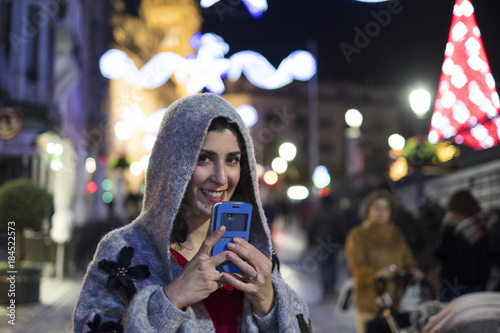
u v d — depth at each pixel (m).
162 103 54.12
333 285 9.88
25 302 8.70
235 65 16.80
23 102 17.17
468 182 13.28
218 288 1.81
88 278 1.77
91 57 31.78
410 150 9.79
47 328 6.90
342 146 66.56
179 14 53.44
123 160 28.23
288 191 45.12
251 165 1.90
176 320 1.61
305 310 1.93
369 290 5.00
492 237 6.24
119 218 18.11
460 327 2.84
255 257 1.70
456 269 5.18
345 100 66.88
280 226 33.62
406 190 16.97
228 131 1.83
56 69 20.14
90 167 23.62
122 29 43.03
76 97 26.75
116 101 38.00
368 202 5.39
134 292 1.72
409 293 9.45
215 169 1.81
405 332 3.57
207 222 1.88
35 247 11.34
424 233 8.08
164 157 1.78
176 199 1.71
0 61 16.31
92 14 32.09
